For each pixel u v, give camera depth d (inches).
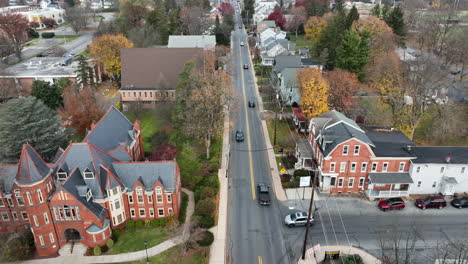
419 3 6894.7
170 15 6771.7
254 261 1867.6
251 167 2758.4
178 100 3014.3
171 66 3828.7
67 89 3440.0
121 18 6220.5
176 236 2062.0
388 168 2354.8
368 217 2191.2
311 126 2758.4
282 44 5398.6
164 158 2736.2
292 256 1904.5
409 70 3255.4
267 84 4411.9
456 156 2379.4
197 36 5428.2
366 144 2278.5
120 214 2122.3
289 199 2378.2
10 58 5600.4
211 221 2130.9
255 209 2287.2
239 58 5693.9
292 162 2783.0
